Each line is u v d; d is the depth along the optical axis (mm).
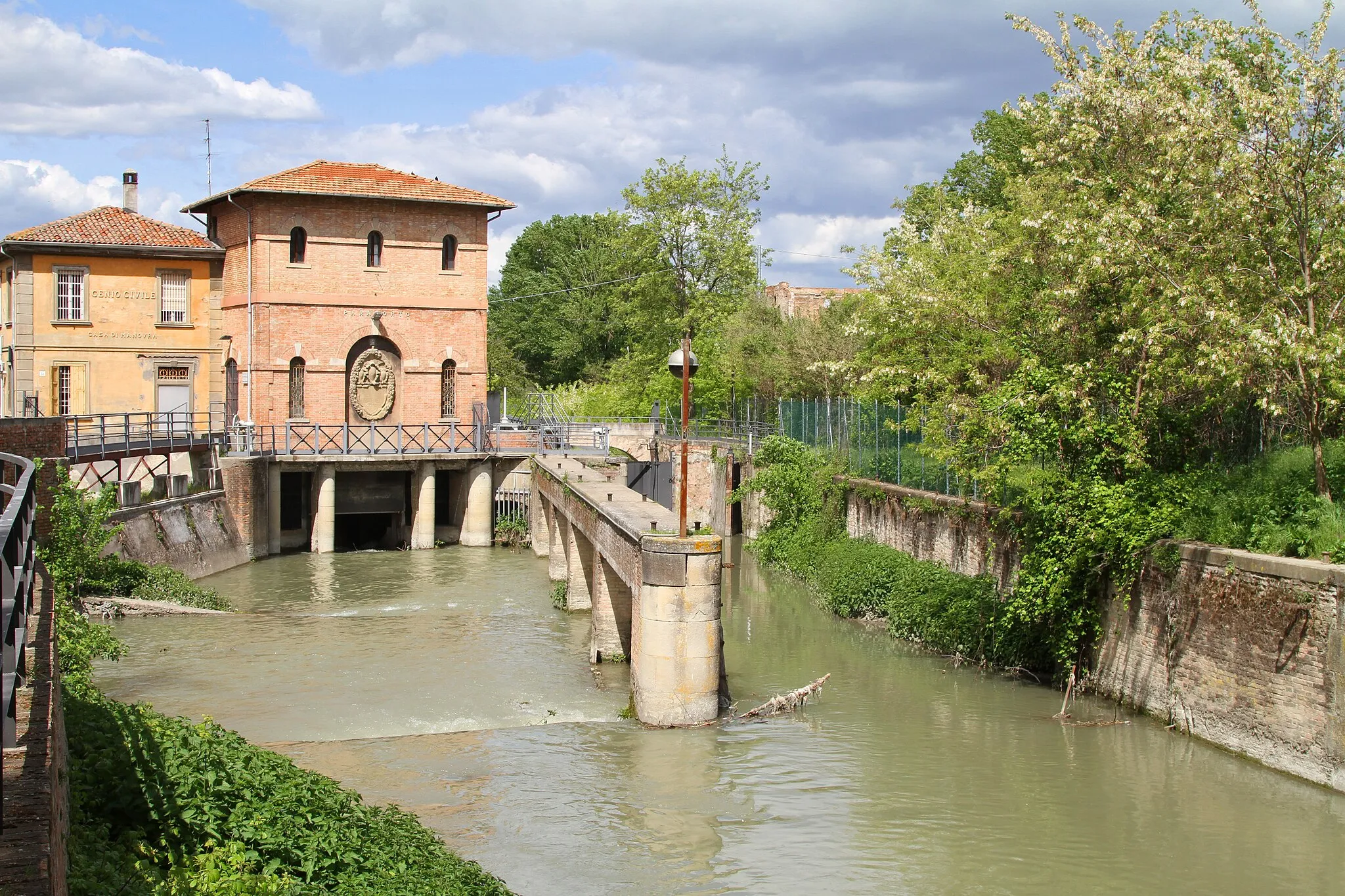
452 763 15797
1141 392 19453
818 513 36188
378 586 32188
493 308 86875
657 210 59156
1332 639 14344
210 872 8750
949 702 19234
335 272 42500
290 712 18562
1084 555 18984
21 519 6871
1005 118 46625
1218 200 18281
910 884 12203
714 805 14328
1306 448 18500
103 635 20484
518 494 43438
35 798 6129
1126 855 12930
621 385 67062
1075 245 20484
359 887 9531
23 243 40531
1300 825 13602
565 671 21562
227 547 35875
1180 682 17422
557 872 12266
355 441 42812
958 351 27500
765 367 52906
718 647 17859
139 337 42531
